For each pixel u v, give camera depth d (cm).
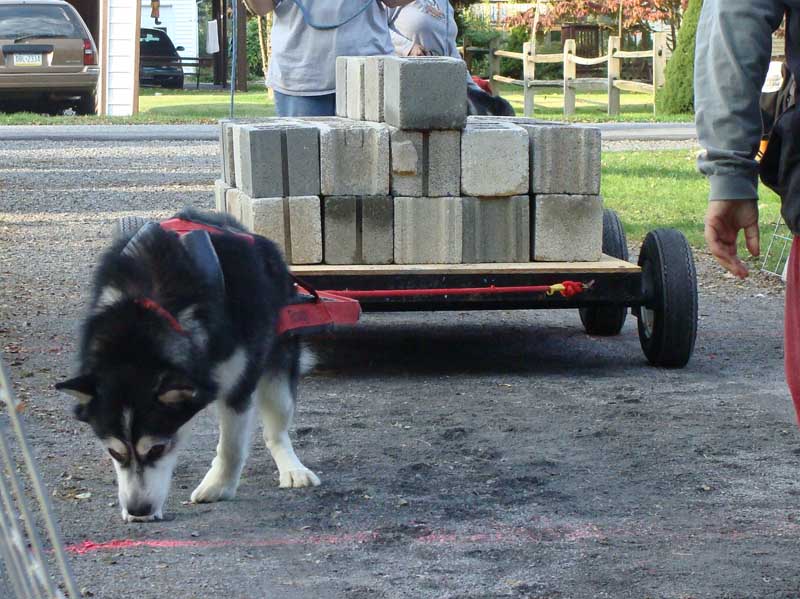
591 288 681
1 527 283
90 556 414
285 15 884
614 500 481
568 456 543
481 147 680
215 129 2266
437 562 412
